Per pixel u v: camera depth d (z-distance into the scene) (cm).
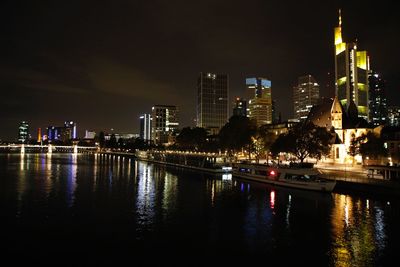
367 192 7888
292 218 6188
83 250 4466
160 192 9269
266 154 18475
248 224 5803
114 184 10994
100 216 6272
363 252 4481
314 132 12950
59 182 11219
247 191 9350
